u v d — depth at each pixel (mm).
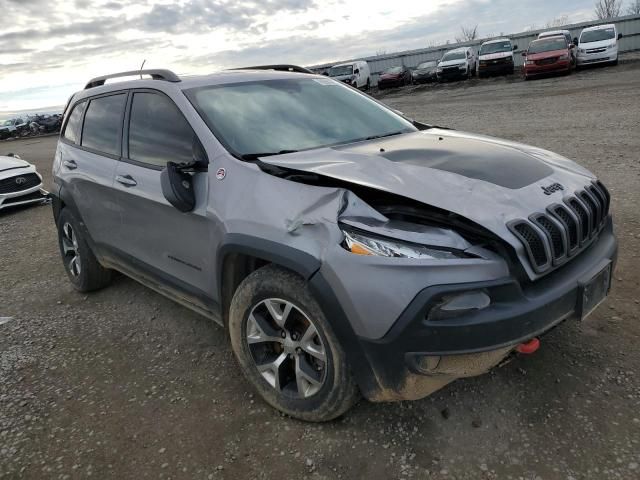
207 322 3943
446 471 2303
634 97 13344
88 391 3199
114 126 3852
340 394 2445
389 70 32938
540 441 2416
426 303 2059
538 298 2193
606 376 2803
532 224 2238
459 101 19000
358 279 2156
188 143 3090
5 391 3268
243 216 2582
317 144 3146
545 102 14984
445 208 2205
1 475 2543
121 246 3861
